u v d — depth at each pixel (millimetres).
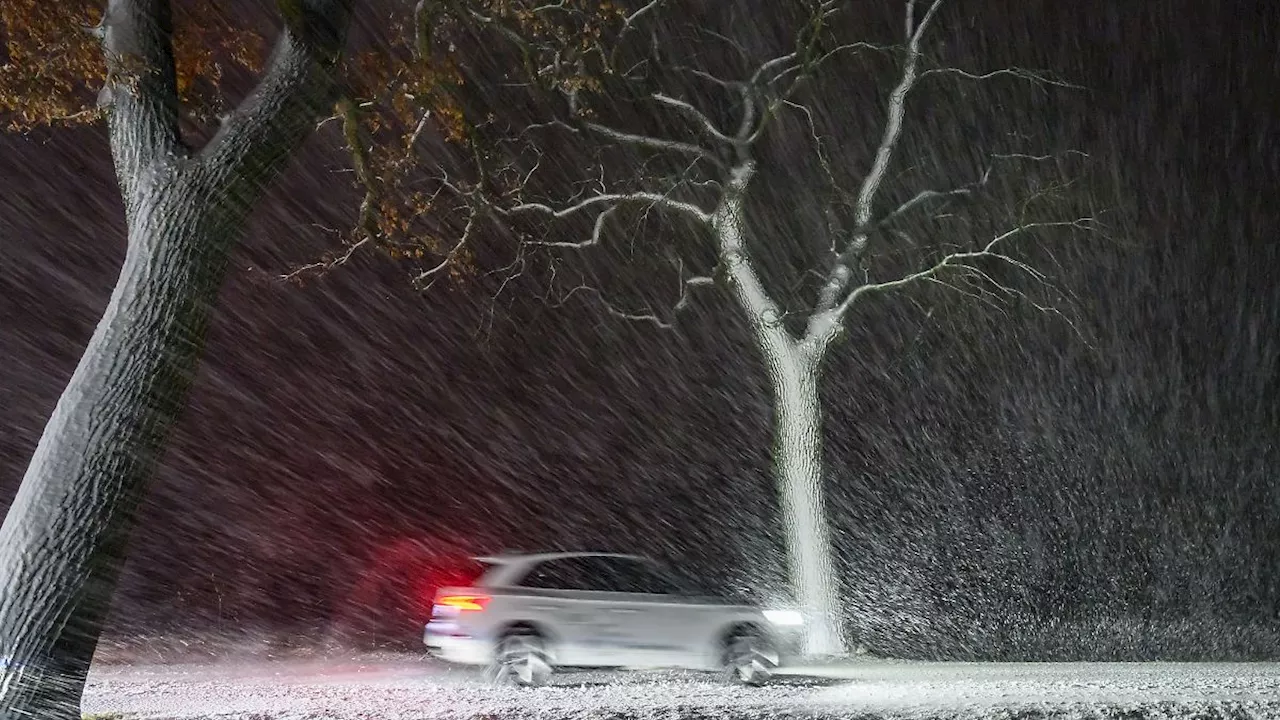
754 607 13477
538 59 15055
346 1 9125
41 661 7305
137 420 7855
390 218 12586
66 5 9156
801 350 18000
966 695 11414
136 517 7883
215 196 8336
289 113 8719
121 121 8453
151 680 13820
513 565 13078
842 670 14734
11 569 7410
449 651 12445
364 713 10000
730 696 11445
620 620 12797
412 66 11445
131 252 8211
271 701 11055
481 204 16609
